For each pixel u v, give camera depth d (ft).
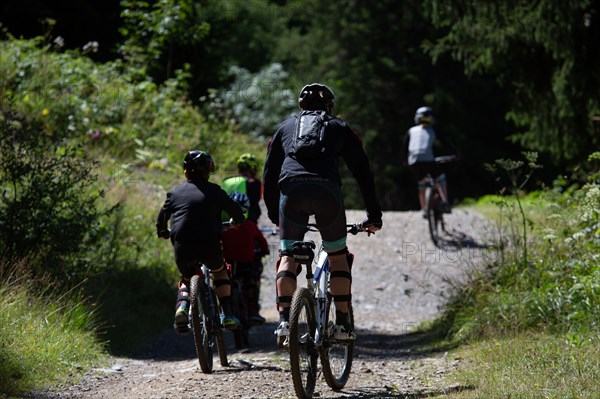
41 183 70.38
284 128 45.11
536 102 119.55
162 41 152.46
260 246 68.33
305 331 43.45
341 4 245.86
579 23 104.12
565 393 40.93
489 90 232.94
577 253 63.98
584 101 111.34
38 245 69.51
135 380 52.95
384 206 241.96
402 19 238.68
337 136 44.32
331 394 46.88
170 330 75.05
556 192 73.77
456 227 118.93
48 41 162.81
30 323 56.95
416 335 69.87
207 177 56.85
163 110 135.33
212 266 55.52
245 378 51.44
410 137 116.78
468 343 59.52
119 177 107.65
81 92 127.44
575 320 55.11
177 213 54.95
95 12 167.73
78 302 64.49
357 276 101.04
